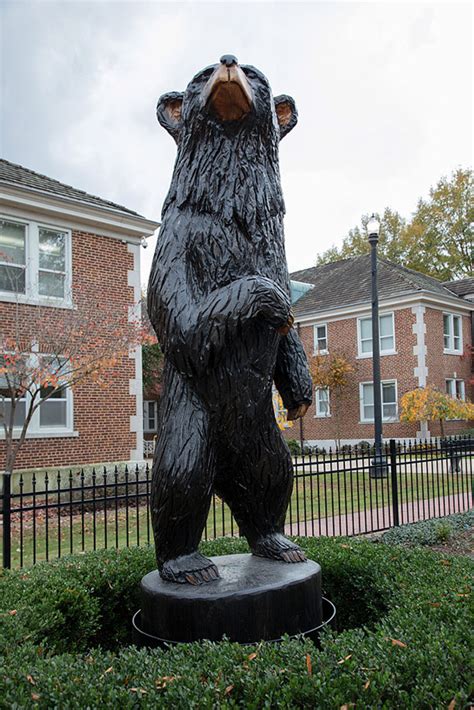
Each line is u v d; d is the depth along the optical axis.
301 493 12.29
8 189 11.87
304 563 3.06
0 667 2.11
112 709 1.79
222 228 2.72
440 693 1.84
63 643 2.97
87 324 11.55
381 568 3.54
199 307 2.61
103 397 13.12
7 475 5.01
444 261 36.41
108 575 3.61
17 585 3.28
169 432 2.82
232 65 2.55
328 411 25.30
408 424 22.70
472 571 3.41
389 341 23.70
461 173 36.25
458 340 24.84
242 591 2.62
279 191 2.94
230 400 2.74
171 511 2.77
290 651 2.15
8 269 12.12
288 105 3.34
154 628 2.70
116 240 13.68
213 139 2.76
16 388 11.48
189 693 1.85
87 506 10.04
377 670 1.97
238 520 3.27
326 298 26.44
